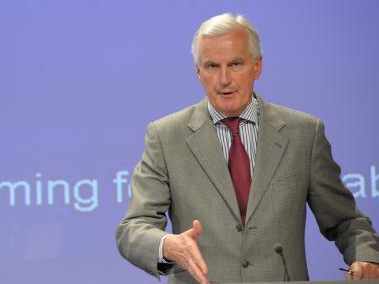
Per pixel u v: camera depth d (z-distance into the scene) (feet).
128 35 25.81
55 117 25.48
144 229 15.96
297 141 17.12
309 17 26.13
